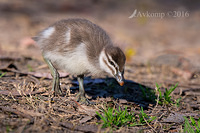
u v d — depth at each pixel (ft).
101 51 33.65
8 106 29.01
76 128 26.55
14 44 65.21
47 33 35.86
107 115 28.37
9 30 79.05
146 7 119.55
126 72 50.75
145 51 71.36
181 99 39.09
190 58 65.36
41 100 31.24
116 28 95.04
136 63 58.39
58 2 120.78
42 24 88.33
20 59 51.26
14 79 38.58
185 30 100.99
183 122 31.45
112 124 28.02
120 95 37.47
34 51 61.41
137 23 104.22
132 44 77.25
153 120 31.07
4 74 40.52
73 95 35.01
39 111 28.63
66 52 33.37
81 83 34.83
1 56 50.01
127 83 43.01
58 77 35.01
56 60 34.71
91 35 34.35
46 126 25.86
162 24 106.63
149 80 46.57
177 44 81.76
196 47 78.33
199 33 97.35
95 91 37.78
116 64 32.19
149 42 82.17
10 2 112.37
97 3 127.44
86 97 35.22
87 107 31.14
